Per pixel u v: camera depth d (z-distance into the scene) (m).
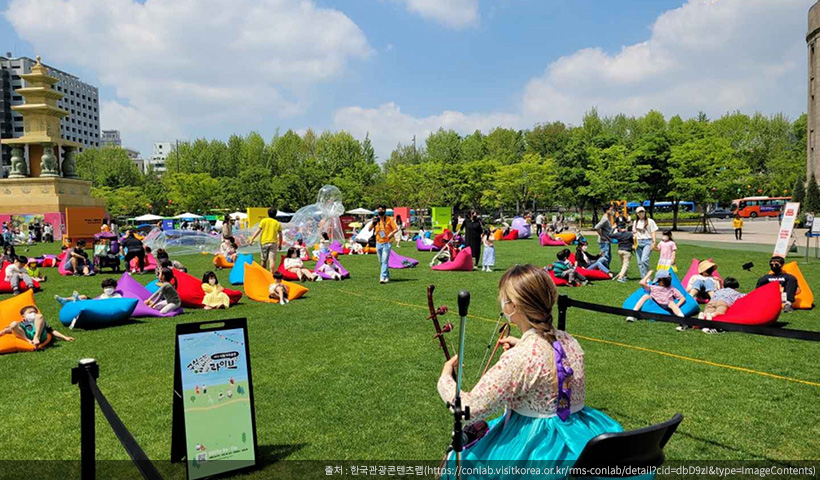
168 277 10.55
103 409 3.10
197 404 3.93
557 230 37.69
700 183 40.66
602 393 5.56
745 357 6.86
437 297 11.97
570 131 90.44
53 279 17.53
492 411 2.64
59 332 8.86
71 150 45.91
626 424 4.78
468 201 66.38
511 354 2.65
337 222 27.59
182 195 72.25
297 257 15.48
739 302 8.59
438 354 7.16
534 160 60.28
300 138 88.31
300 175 70.44
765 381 5.91
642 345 7.50
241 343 4.15
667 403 5.28
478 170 64.69
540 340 2.68
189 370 3.94
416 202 66.75
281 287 11.62
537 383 2.64
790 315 9.67
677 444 4.40
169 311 10.23
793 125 83.75
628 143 66.75
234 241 20.69
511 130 95.44
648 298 9.30
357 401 5.45
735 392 5.57
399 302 11.34
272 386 5.95
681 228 48.25
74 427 5.00
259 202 69.38
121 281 10.95
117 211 72.25
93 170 84.12
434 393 5.65
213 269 19.59
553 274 13.85
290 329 8.84
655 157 45.91
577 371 2.72
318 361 6.90
